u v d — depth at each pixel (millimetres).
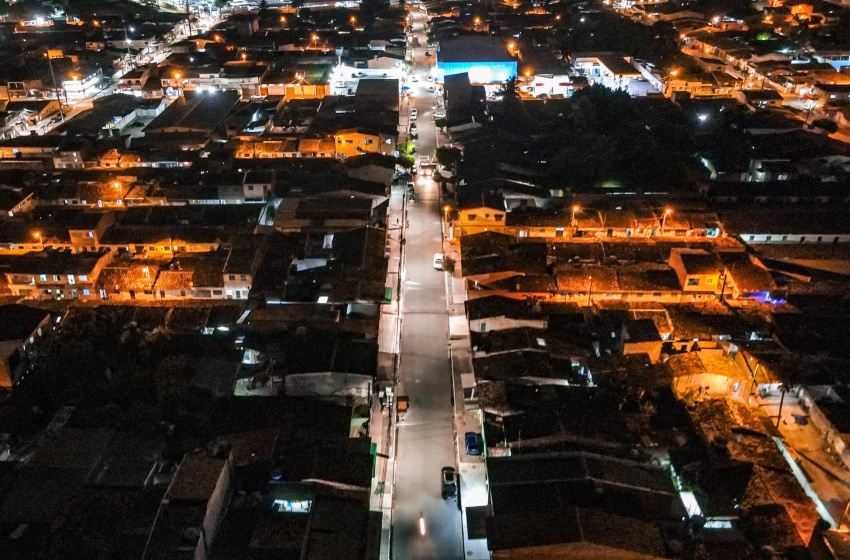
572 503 57219
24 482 61438
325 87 181000
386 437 72312
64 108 172125
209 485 57281
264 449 65000
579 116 148875
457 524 63062
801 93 174250
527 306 86438
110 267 94688
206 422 70125
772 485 62438
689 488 62219
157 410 70625
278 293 90125
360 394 75688
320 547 52750
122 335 83188
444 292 97375
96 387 76875
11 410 73062
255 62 195875
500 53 195000
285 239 104125
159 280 92812
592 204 114625
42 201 116188
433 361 83875
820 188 117625
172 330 84875
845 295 92438
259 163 130875
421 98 183875
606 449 63469
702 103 165625
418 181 133375
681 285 92375
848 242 105625
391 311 92875
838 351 80438
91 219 101875
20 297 93438
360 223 108500
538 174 130125
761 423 70500
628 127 144250
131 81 181750
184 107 162250
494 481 59844
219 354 80000
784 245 104500
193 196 116312
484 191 114500
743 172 127875
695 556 54812
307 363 75312
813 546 57406
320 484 59844
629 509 57250
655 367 76625
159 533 53219
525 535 53969
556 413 66500
